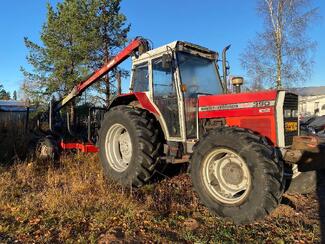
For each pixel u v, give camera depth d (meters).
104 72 7.45
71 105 10.79
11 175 6.23
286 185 5.21
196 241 3.71
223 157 4.54
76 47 15.35
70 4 15.90
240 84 5.42
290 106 4.78
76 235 3.87
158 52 5.89
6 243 3.70
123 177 5.67
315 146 4.54
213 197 4.50
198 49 5.95
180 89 5.51
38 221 4.25
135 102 6.45
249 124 4.82
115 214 4.38
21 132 9.21
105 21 15.99
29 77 17.03
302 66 22.69
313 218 4.40
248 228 4.10
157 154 5.60
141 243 3.70
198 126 5.47
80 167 6.79
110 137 6.24
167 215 4.46
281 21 22.70
